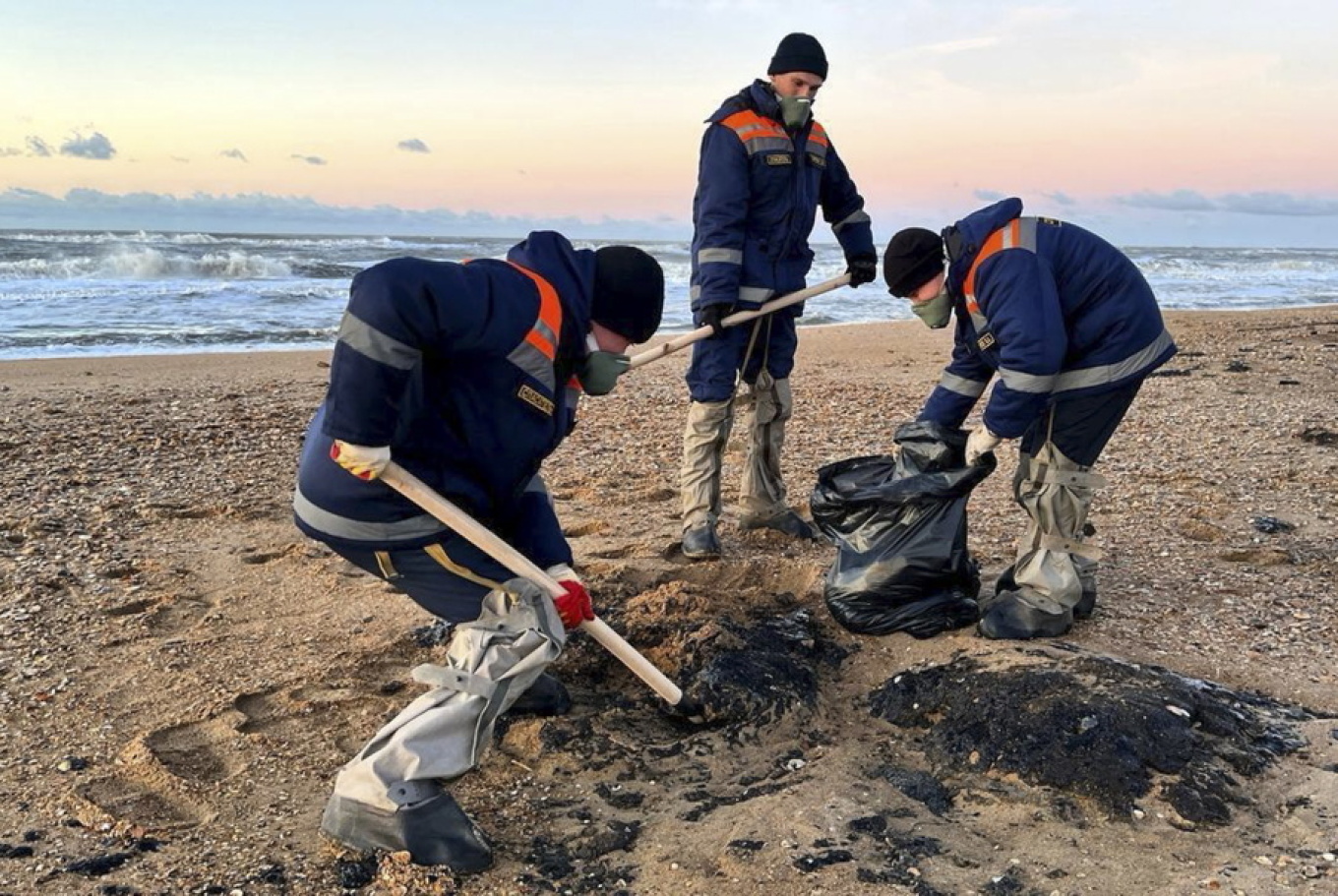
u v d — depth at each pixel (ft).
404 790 9.74
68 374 37.55
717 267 16.28
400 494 9.41
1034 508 13.76
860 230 17.66
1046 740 11.05
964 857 9.86
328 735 12.04
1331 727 11.60
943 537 13.75
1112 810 10.37
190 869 9.72
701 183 16.55
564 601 10.03
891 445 26.04
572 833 10.34
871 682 13.15
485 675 9.88
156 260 87.15
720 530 18.97
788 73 16.02
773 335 17.67
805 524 18.63
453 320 8.74
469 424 9.37
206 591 16.22
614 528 19.06
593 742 11.80
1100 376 12.92
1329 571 16.80
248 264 89.92
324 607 15.58
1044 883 9.44
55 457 23.88
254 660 13.83
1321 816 10.16
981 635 13.58
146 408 30.25
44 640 14.33
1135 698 11.39
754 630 13.65
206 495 21.08
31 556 17.49
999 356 12.84
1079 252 12.73
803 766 11.49
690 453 17.29
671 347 16.24
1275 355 39.88
